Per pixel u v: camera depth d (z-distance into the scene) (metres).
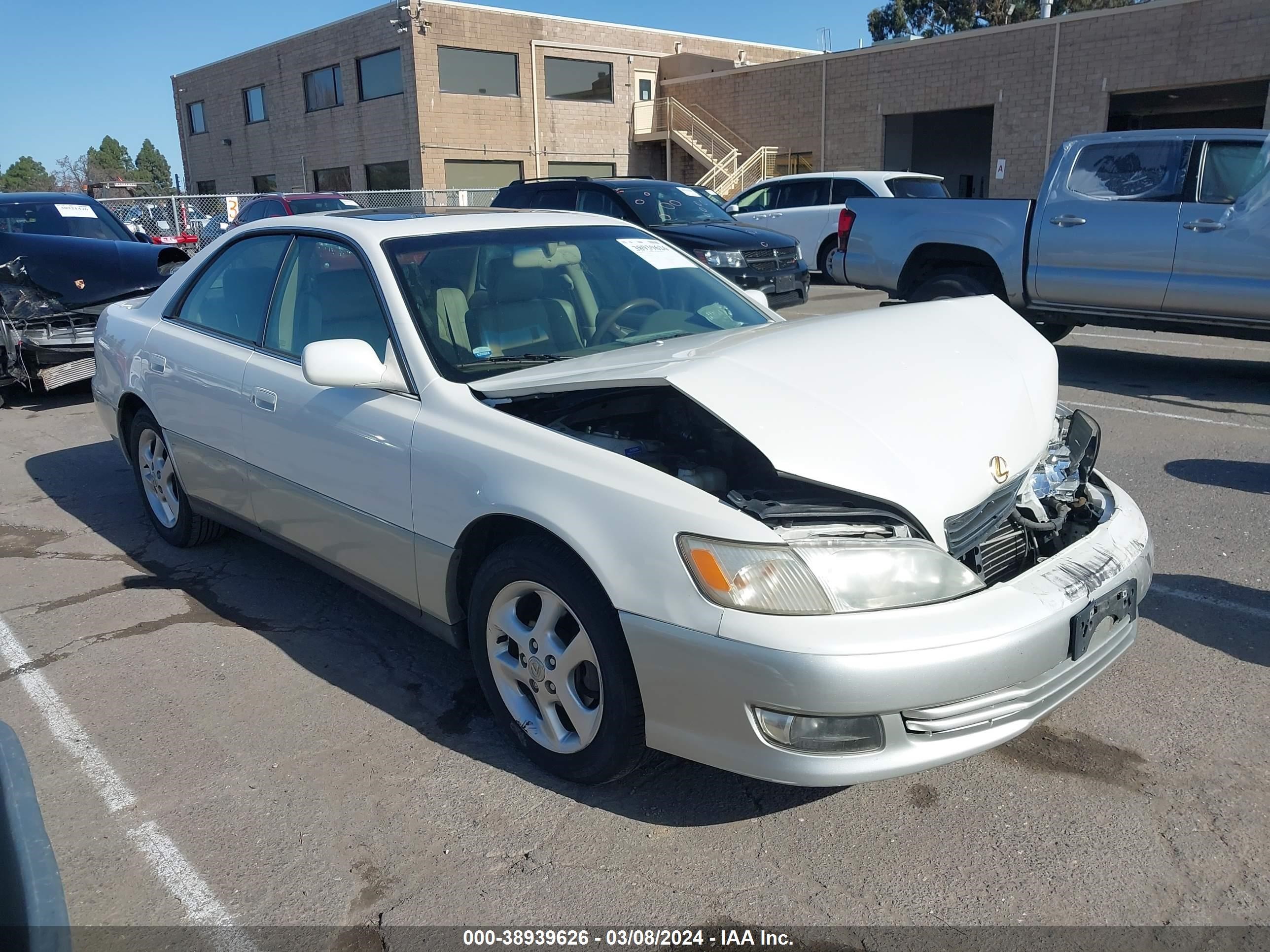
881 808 2.84
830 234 15.90
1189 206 7.68
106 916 2.45
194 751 3.18
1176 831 2.70
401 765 3.09
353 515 3.47
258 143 35.59
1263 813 2.76
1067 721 3.25
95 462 6.75
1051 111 22.14
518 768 3.06
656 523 2.54
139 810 2.88
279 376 3.81
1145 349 10.09
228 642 3.97
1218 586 4.26
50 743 3.24
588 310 3.80
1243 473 5.87
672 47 33.28
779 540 2.43
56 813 2.87
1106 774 2.96
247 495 4.12
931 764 2.42
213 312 4.43
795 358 2.95
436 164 28.61
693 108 31.22
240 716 3.40
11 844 1.67
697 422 3.07
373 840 2.73
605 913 2.44
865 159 26.36
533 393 2.98
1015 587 2.60
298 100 32.88
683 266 4.26
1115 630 2.92
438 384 3.21
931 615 2.42
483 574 3.00
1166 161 7.86
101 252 8.42
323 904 2.49
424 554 3.19
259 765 3.10
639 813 2.83
